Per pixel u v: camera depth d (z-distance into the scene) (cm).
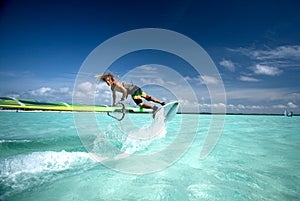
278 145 550
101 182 271
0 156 357
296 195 237
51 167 320
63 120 1134
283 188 255
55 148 445
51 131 710
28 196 227
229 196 234
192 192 245
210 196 234
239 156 420
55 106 1072
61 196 229
